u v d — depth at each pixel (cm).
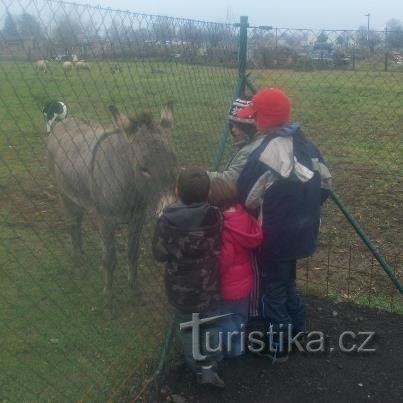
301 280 474
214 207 309
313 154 339
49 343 373
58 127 470
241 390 337
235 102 361
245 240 318
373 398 332
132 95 394
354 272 492
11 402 311
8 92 330
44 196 665
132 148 367
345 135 984
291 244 330
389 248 548
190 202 304
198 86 414
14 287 450
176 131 502
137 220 409
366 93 714
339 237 574
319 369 358
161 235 306
